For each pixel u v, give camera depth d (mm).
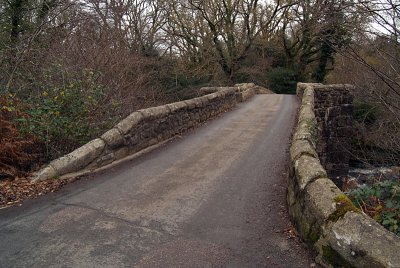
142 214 4074
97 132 6715
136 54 13398
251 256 3180
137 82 11164
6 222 3779
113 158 6172
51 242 3373
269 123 10570
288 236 3547
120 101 8445
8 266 2949
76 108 6477
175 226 3779
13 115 5582
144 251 3248
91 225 3762
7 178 5020
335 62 18719
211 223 3859
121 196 4625
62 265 2986
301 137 5121
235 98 15898
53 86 6699
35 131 5602
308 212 3307
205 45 25703
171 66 21938
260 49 29984
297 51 29656
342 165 15164
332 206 3012
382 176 6996
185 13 24625
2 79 7430
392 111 4785
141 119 6988
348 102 14961
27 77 7277
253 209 4246
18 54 7777
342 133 14977
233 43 27250
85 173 5465
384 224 3600
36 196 4527
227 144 7766
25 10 12188
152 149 7191
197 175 5562
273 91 30844
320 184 3385
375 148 12758
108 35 11203
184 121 9188
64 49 9031
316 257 3021
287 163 6238
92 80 7461
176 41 24062
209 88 16000
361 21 4004
